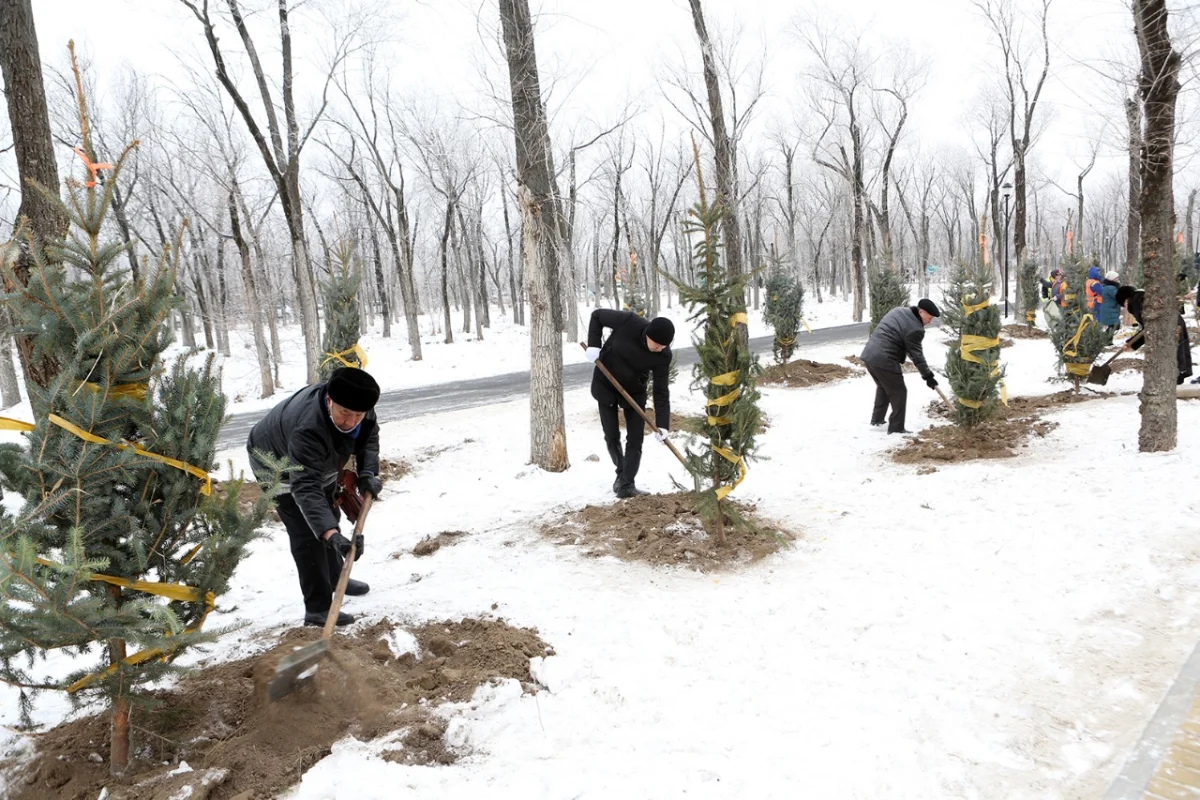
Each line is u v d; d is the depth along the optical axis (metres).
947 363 8.02
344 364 8.53
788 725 3.11
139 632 2.49
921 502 5.96
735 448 5.06
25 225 2.74
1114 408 8.58
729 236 13.91
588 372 17.41
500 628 4.00
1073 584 4.27
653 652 3.78
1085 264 14.88
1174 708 3.09
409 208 36.28
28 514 2.54
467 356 25.77
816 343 20.17
